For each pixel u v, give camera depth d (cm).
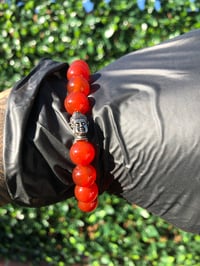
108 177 14
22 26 36
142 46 35
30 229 37
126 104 14
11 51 37
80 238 37
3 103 14
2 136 13
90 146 13
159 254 35
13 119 13
